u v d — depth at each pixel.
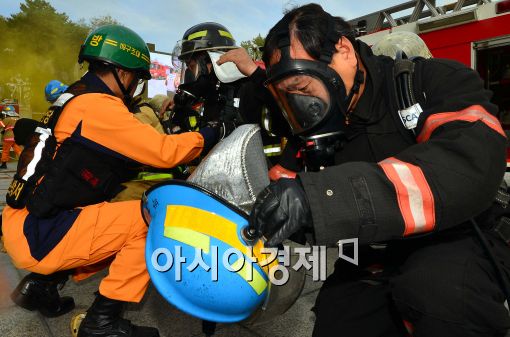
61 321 2.11
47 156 1.70
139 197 2.05
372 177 0.75
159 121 2.75
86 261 1.71
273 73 1.04
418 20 5.43
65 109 1.73
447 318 0.86
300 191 0.73
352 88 1.04
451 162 0.76
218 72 1.92
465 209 0.75
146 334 1.73
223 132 1.86
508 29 4.34
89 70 1.90
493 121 0.84
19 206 1.71
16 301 2.04
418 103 1.01
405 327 1.07
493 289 0.91
